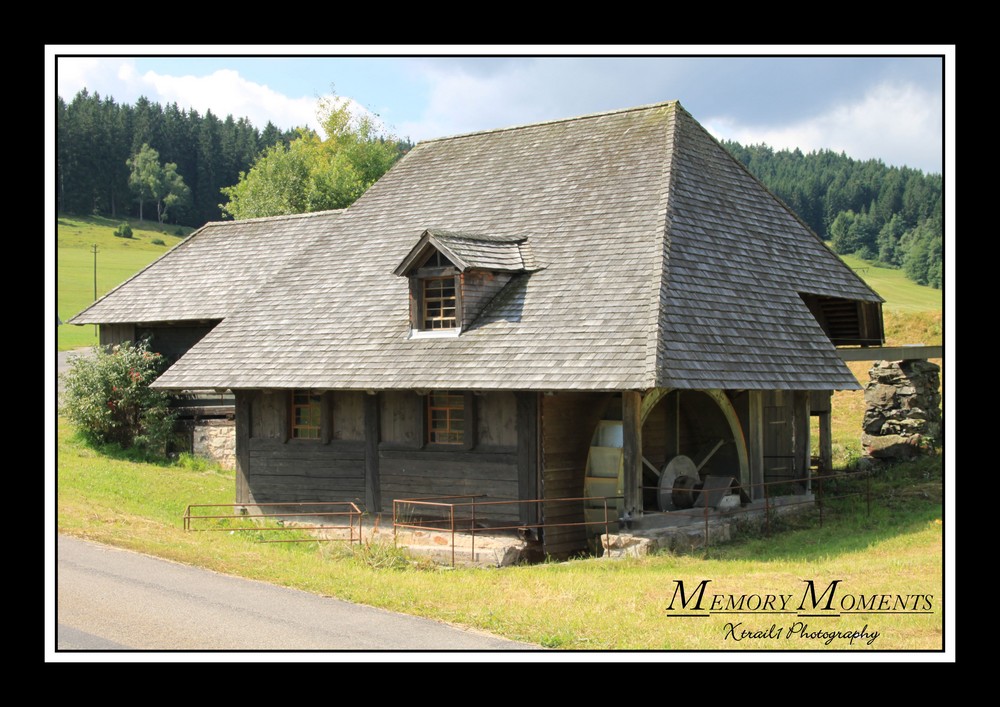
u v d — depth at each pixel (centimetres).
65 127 12319
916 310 4322
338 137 5934
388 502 2108
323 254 2506
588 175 2266
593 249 2030
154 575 1389
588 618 1192
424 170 2633
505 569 1612
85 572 1384
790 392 2294
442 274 2030
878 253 11162
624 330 1786
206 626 1138
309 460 2236
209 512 2216
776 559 1627
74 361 3062
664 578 1432
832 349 2116
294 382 2102
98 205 12494
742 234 2180
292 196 5706
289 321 2312
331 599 1299
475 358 1909
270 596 1302
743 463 2133
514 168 2438
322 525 2198
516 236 2180
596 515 1977
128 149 12888
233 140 13700
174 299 3033
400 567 1659
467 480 1992
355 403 2183
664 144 2216
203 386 2230
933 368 2925
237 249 3164
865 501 2261
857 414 3450
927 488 2359
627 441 1781
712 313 1900
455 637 1113
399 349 2048
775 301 2092
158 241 11700
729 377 1800
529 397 1911
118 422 2986
